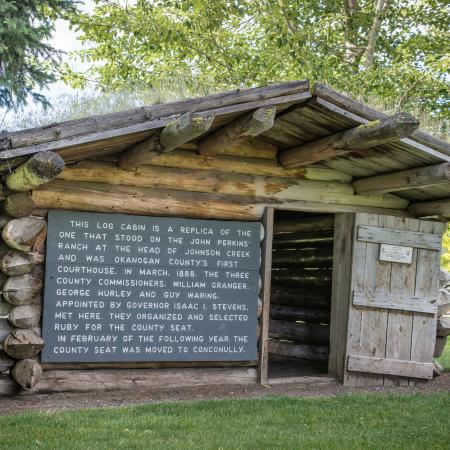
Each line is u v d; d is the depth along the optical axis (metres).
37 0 16.62
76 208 7.61
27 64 17.45
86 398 7.31
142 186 7.88
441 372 9.57
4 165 6.54
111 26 15.68
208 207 8.12
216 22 13.96
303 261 10.65
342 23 17.41
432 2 17.28
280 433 6.01
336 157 8.20
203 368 8.12
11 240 7.09
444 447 5.75
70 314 7.54
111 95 12.13
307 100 7.04
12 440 5.47
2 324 7.27
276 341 10.66
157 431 5.93
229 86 15.71
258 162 8.36
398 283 8.72
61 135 6.35
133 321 7.77
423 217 9.22
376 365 8.57
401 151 7.48
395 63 17.20
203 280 8.06
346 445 5.70
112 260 7.72
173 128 6.46
